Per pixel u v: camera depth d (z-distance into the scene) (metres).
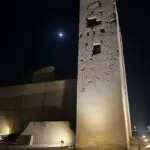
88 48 12.31
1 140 19.03
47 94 23.16
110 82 11.02
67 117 20.55
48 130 16.12
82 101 11.40
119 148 9.80
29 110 23.75
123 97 11.16
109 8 12.62
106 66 11.41
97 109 10.88
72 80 21.80
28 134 16.47
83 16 13.30
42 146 13.52
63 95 21.83
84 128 10.88
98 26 12.55
